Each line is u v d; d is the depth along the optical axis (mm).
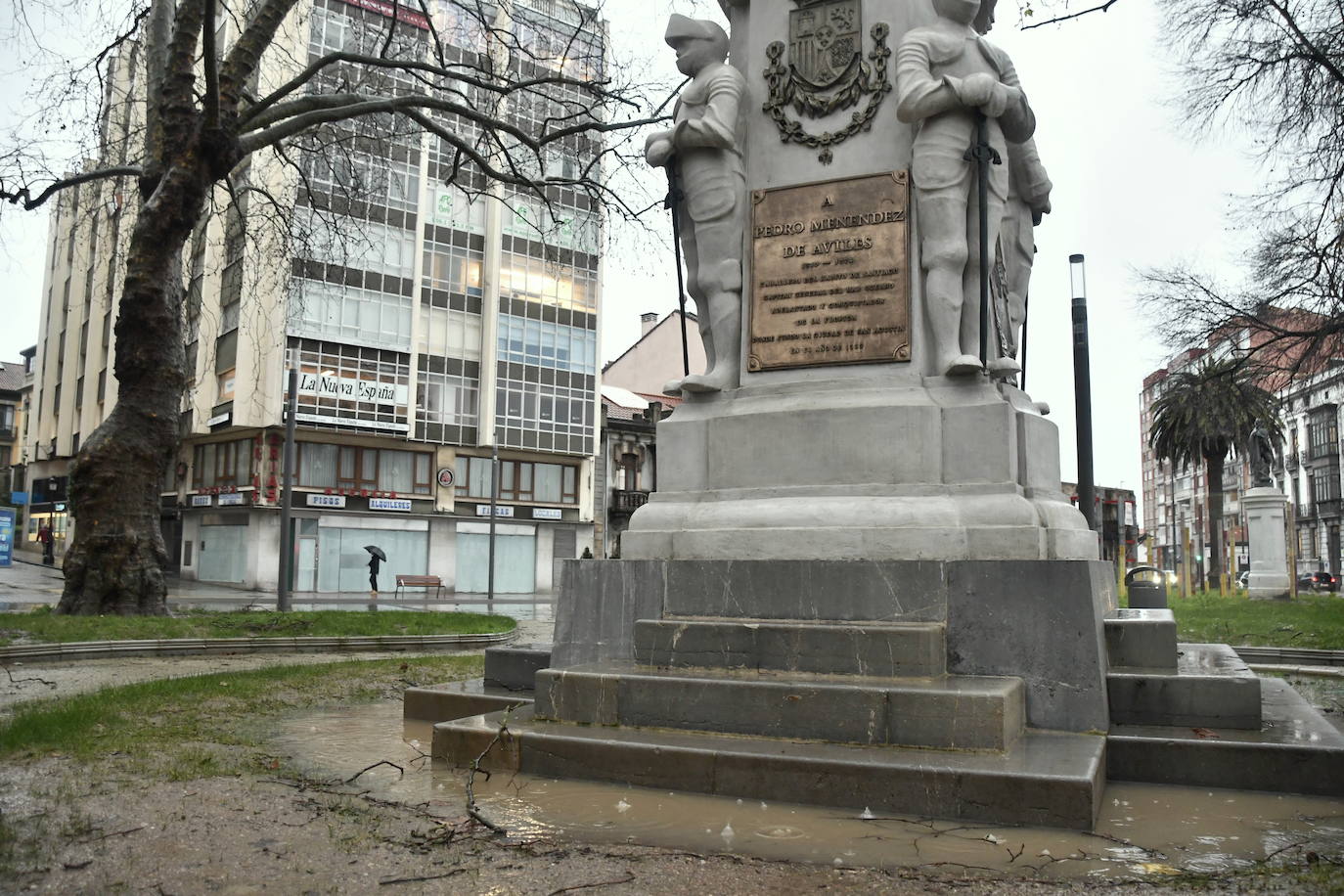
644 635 5555
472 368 37812
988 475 5914
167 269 15320
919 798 4145
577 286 39969
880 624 5449
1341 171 16094
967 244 6387
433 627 15344
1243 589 37469
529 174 33906
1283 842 3775
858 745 4613
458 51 30172
